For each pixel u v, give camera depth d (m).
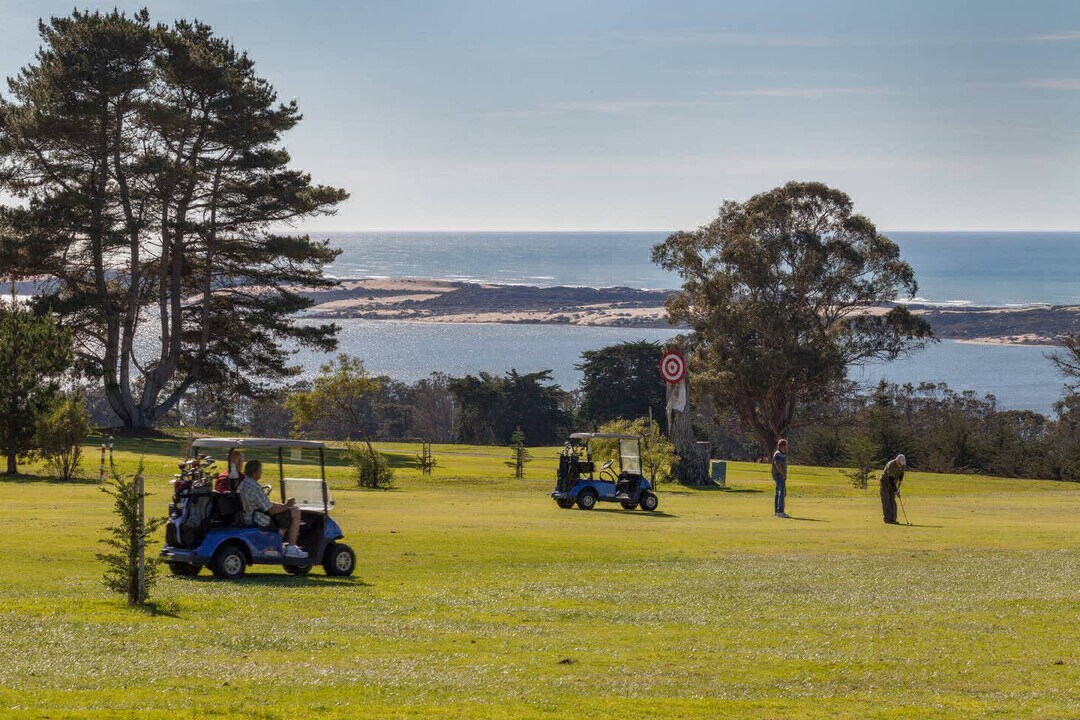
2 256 73.31
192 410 145.00
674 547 26.91
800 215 103.62
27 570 19.84
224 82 76.56
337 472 54.06
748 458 140.75
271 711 10.73
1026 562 24.92
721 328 100.38
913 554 26.53
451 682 12.27
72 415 46.56
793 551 26.83
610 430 51.25
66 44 73.31
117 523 27.47
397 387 165.62
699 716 11.18
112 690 11.31
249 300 88.00
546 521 32.72
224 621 15.46
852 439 68.38
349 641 14.48
